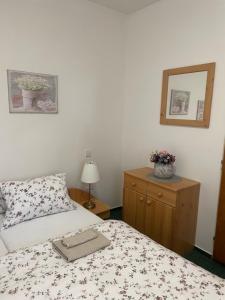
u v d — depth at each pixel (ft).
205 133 7.54
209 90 7.24
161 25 8.55
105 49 9.42
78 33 8.59
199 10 7.37
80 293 3.79
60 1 8.00
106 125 10.02
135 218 8.56
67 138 8.91
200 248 7.99
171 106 8.49
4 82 7.25
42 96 8.05
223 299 3.69
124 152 10.74
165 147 8.91
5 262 4.56
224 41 6.86
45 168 8.52
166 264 4.52
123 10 9.43
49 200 6.94
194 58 7.67
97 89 9.46
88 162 8.85
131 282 4.04
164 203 7.42
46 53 7.94
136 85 9.82
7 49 7.18
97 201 8.98
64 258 4.65
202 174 7.73
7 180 7.73
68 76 8.57
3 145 7.52
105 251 4.89
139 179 8.19
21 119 7.74
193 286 3.97
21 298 3.66
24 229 6.21
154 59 8.96
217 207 7.30
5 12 7.00
